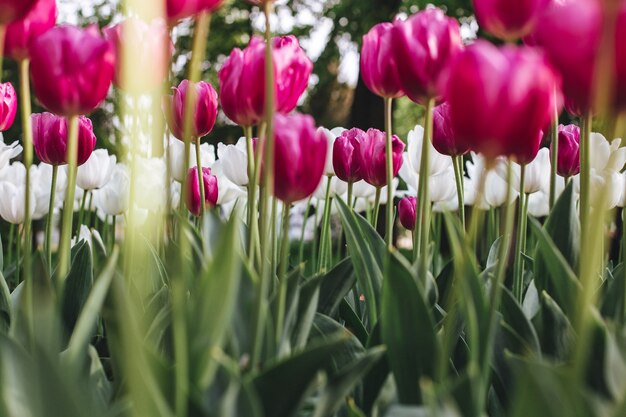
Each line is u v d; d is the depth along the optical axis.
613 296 0.89
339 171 1.26
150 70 0.71
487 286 0.93
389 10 6.67
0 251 1.29
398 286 0.76
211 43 8.44
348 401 0.79
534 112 0.66
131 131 0.74
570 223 0.98
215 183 1.34
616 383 0.72
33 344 0.68
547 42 0.66
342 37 7.38
